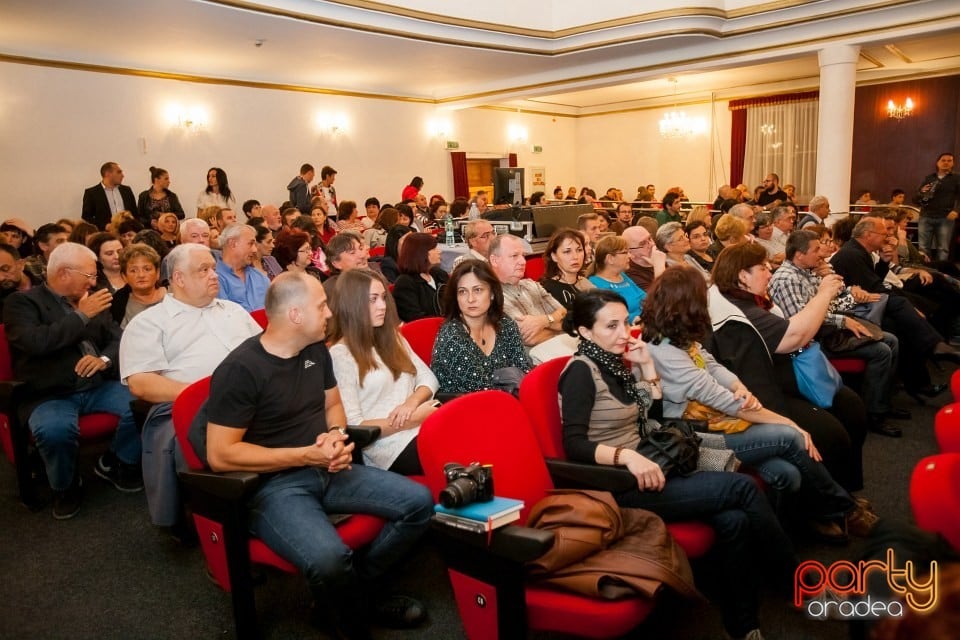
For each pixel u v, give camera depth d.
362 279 2.27
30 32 6.27
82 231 4.63
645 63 8.16
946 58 10.09
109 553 2.50
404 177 10.71
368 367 2.25
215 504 1.82
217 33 6.47
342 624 1.81
